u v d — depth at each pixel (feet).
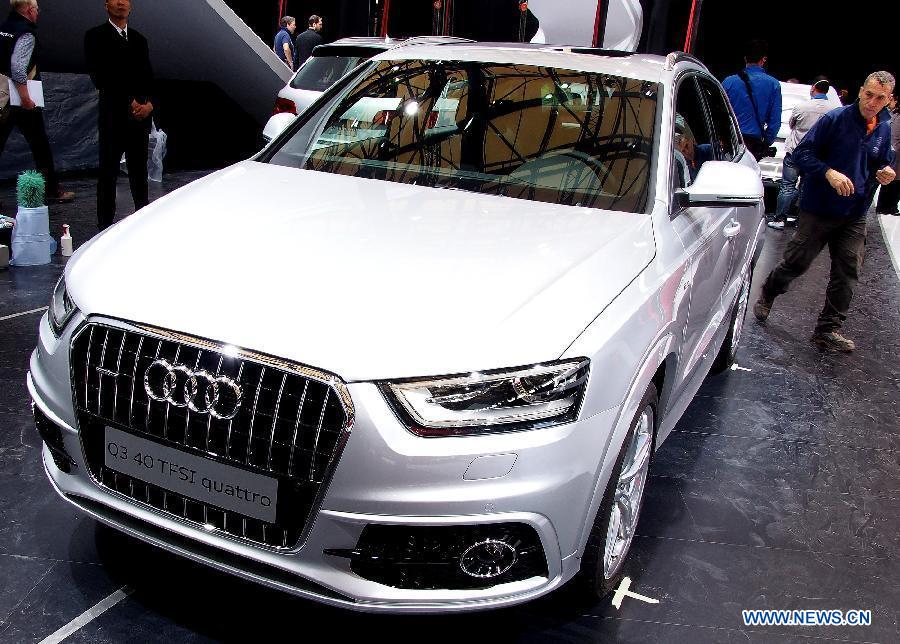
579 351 6.07
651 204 8.28
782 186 27.55
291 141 9.77
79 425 6.44
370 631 7.11
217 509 6.02
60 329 6.59
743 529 9.28
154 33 29.81
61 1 27.66
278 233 7.07
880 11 57.67
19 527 8.04
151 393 5.97
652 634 7.36
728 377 14.11
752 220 12.55
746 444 11.51
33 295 14.65
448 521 5.71
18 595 7.09
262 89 32.07
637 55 10.53
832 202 15.37
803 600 8.09
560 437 5.92
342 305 6.00
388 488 5.61
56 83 25.71
